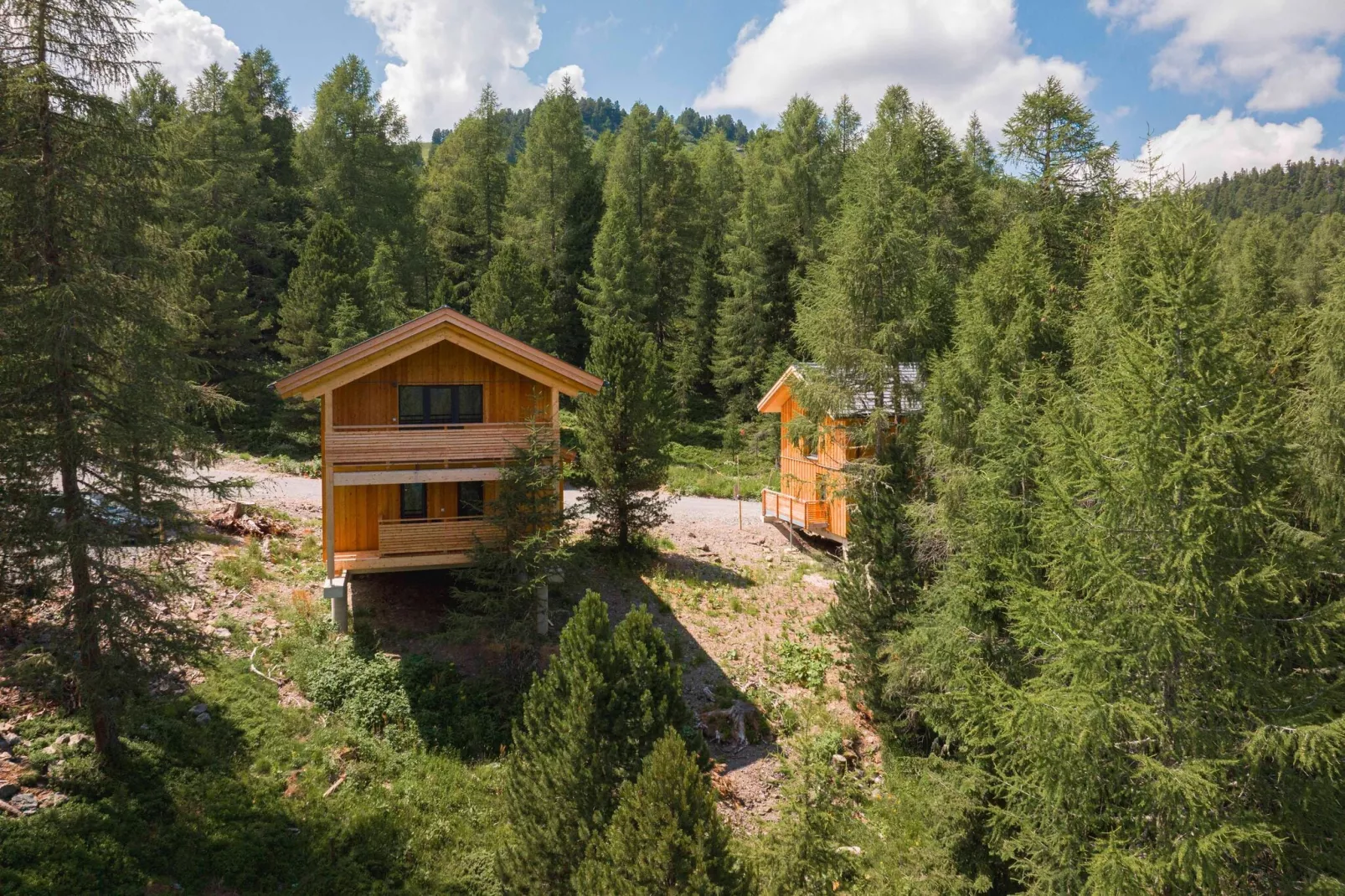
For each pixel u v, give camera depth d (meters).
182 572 12.63
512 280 40.78
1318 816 9.91
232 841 11.80
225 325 34.72
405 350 17.66
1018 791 12.27
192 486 12.20
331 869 11.90
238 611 17.78
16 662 13.41
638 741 11.13
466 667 17.45
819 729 17.09
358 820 12.86
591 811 10.83
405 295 49.62
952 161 30.66
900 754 16.27
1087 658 10.45
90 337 11.26
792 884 9.96
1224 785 10.04
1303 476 13.21
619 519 23.14
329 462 17.33
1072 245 26.53
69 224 11.20
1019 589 11.68
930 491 17.36
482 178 58.12
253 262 44.53
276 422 34.28
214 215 41.50
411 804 13.59
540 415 19.14
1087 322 16.22
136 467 11.51
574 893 10.41
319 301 35.47
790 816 11.47
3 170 10.63
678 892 8.64
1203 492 9.52
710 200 62.03
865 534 17.31
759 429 40.19
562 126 56.69
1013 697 11.34
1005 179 29.58
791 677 18.86
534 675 12.34
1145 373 10.23
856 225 18.28
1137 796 10.58
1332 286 15.53
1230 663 10.22
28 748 12.05
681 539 26.81
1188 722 10.33
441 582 20.95
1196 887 9.62
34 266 11.10
